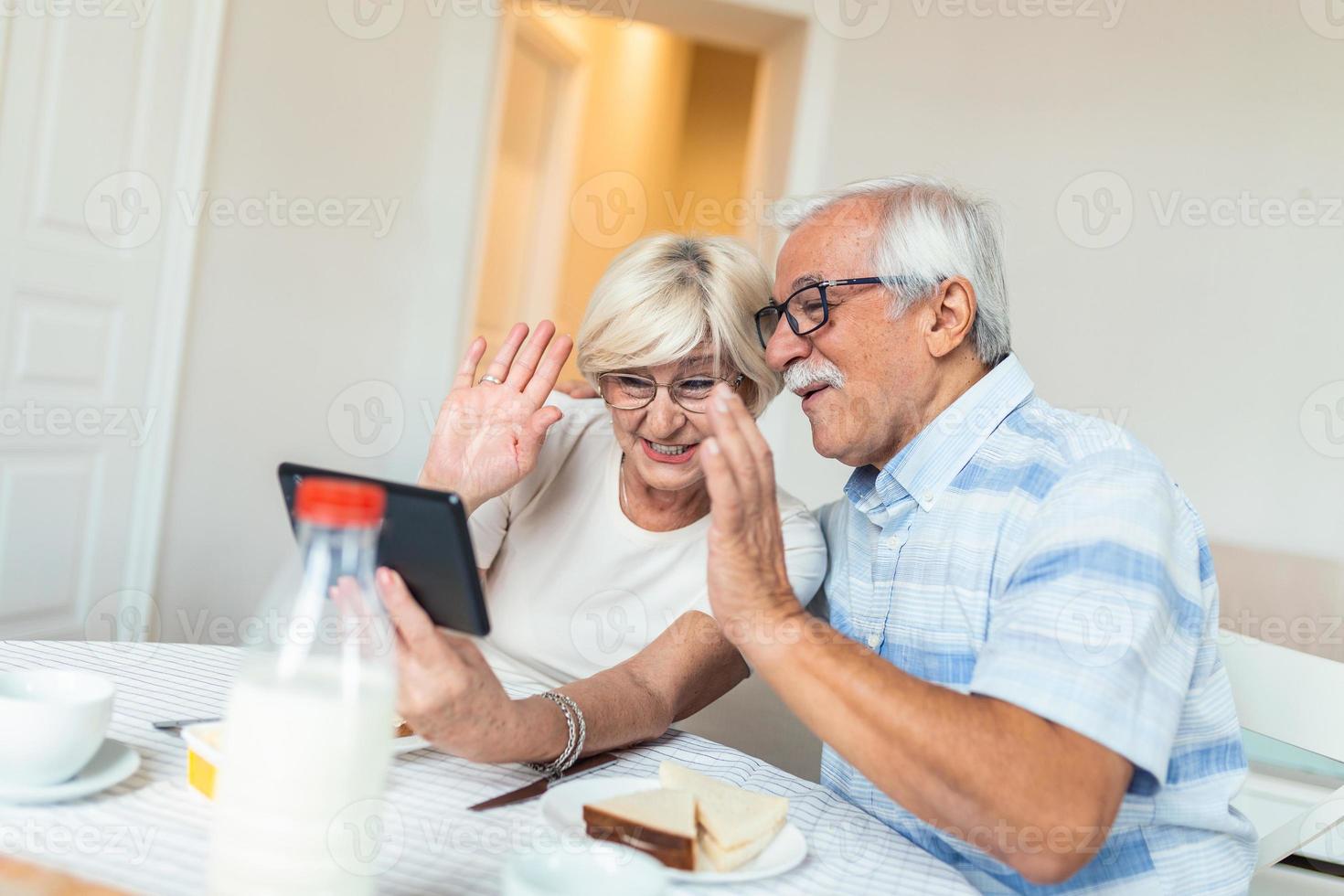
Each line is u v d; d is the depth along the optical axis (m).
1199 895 1.05
